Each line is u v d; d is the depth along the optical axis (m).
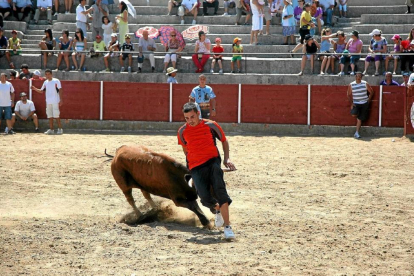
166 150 14.72
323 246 6.64
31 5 24.58
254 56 21.33
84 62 20.84
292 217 8.11
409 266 5.91
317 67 19.72
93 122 19.38
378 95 17.84
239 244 6.71
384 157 13.72
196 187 6.99
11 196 9.51
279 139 16.97
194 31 21.28
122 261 6.05
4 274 5.62
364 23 22.77
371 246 6.65
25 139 16.59
